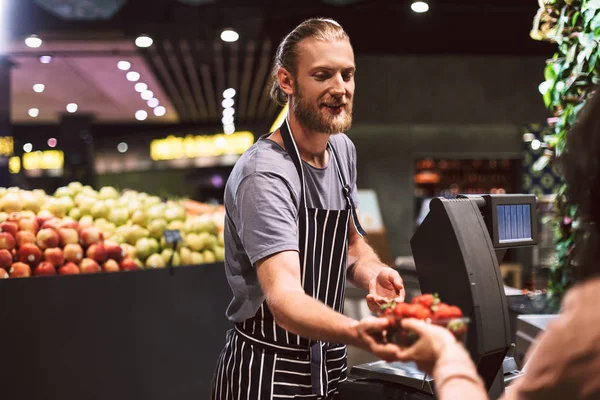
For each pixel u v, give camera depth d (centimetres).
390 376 181
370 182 996
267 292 171
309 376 194
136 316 367
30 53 840
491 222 180
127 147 1800
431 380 173
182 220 431
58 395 342
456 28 905
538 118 995
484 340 164
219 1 715
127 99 1259
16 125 1778
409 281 556
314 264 194
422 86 986
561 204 294
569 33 258
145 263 399
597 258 106
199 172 1719
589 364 100
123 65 906
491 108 992
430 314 128
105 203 407
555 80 269
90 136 1530
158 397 375
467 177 1074
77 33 729
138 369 367
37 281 337
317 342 195
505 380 189
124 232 400
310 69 181
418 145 999
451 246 168
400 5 765
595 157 106
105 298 357
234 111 1385
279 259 174
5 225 345
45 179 1820
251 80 1066
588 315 102
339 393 192
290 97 193
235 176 191
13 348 332
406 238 996
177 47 816
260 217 179
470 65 987
